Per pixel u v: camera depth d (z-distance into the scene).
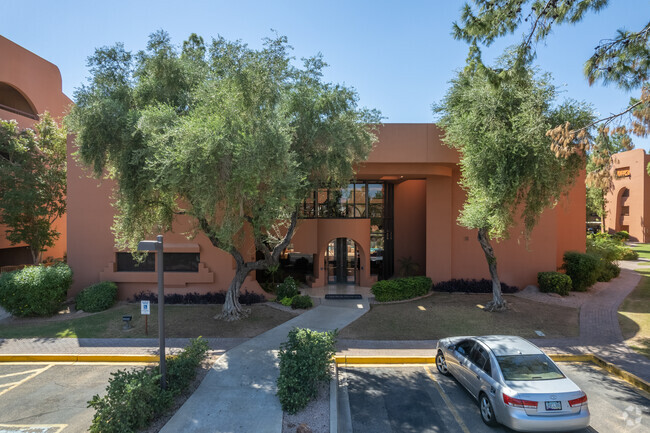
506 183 11.67
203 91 9.71
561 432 5.70
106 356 9.38
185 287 15.22
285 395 6.55
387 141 16.09
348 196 19.28
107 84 11.41
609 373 8.56
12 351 9.75
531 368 6.18
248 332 11.19
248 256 15.38
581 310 13.63
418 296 16.05
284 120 9.74
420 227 20.70
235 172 8.62
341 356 9.39
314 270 19.16
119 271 15.26
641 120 7.04
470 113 12.68
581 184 19.02
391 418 6.58
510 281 17.38
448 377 8.40
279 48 10.30
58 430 6.18
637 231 44.59
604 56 7.90
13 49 21.70
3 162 17.41
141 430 5.91
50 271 13.27
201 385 7.55
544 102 11.87
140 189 10.89
